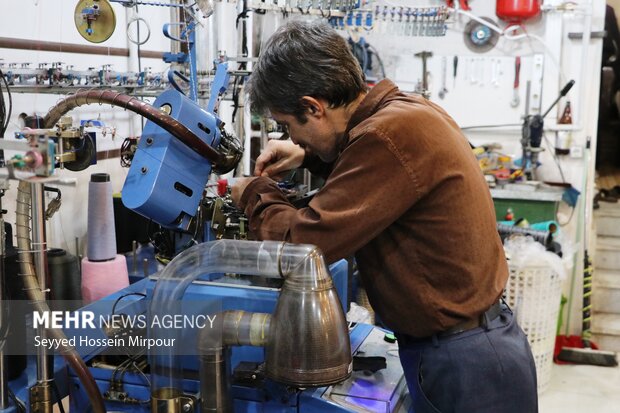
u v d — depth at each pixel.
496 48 4.05
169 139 1.39
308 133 1.34
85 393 1.42
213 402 1.25
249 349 1.39
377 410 1.28
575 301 4.01
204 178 1.44
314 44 1.25
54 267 1.58
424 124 1.23
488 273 1.31
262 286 1.40
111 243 1.82
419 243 1.27
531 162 3.88
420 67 4.17
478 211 1.28
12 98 1.83
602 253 4.47
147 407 1.39
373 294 1.36
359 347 1.58
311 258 1.18
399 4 4.00
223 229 1.60
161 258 1.78
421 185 1.21
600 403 3.31
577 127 3.90
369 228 1.20
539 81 3.96
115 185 2.50
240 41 2.23
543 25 3.95
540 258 3.13
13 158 1.02
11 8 1.85
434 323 1.29
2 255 1.25
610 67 5.69
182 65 2.12
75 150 1.21
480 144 4.12
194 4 1.85
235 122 2.11
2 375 1.24
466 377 1.30
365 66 3.96
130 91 2.05
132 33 2.54
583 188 3.95
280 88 1.26
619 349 4.05
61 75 1.78
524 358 1.37
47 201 1.97
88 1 2.00
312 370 1.16
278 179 1.68
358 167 1.21
